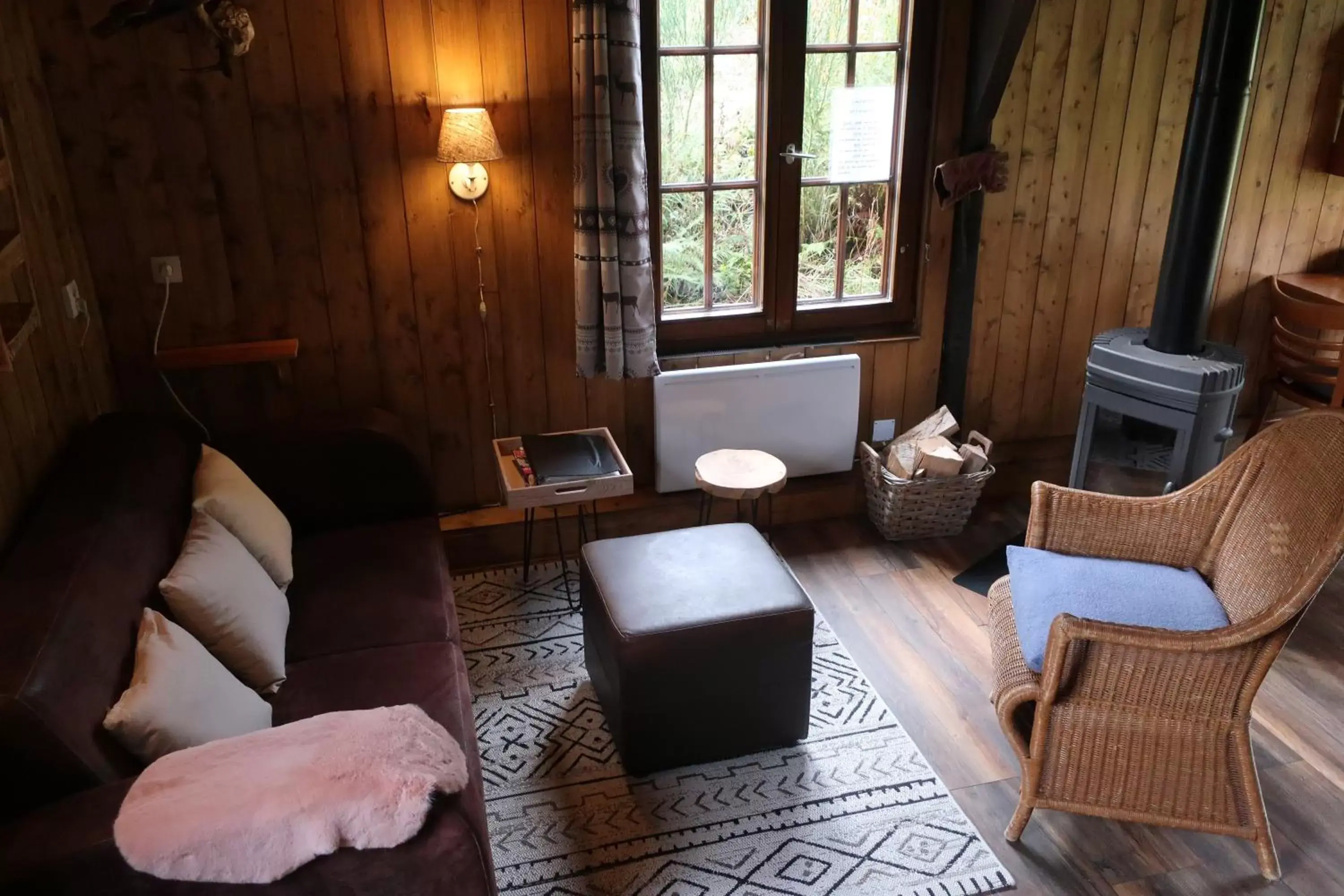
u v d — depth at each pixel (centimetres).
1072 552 263
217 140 304
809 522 390
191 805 163
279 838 162
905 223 372
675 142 346
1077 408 414
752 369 358
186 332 322
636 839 242
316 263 324
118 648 194
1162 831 245
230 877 162
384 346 339
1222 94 298
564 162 331
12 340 222
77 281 295
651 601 257
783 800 254
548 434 360
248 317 325
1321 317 358
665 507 370
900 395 394
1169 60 366
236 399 334
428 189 324
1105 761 233
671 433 359
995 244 377
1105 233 387
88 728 175
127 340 319
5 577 195
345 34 302
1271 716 283
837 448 382
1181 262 318
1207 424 314
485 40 312
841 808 251
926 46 349
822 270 376
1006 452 410
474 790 201
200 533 240
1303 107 384
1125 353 329
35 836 160
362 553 288
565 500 315
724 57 338
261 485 300
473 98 317
